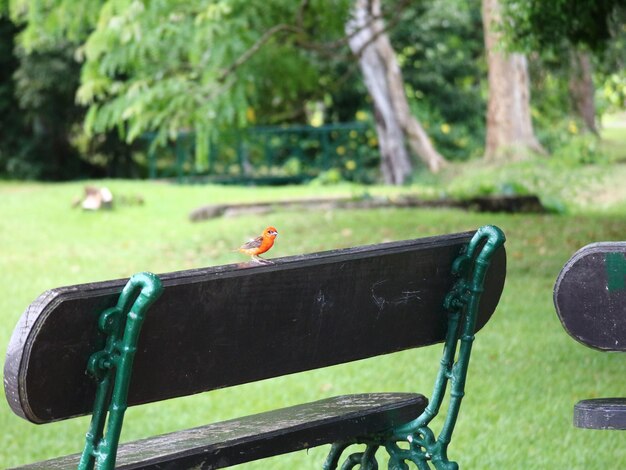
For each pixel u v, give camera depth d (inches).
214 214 700.0
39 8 543.5
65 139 1202.6
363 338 140.9
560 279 137.4
